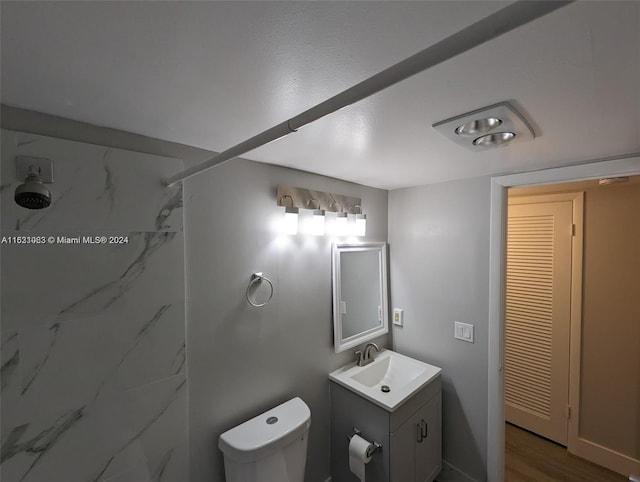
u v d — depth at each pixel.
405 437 1.58
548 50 0.59
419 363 1.98
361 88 0.48
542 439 2.36
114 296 1.04
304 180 1.68
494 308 1.73
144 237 1.10
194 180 1.25
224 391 1.35
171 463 1.17
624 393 2.02
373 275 2.13
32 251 0.89
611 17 0.49
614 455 2.04
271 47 0.60
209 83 0.74
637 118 0.93
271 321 1.53
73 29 0.53
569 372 2.23
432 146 1.23
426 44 0.59
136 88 0.77
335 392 1.78
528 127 0.99
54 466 0.93
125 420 1.06
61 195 0.93
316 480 1.75
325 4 0.49
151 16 0.50
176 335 1.18
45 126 0.92
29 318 0.89
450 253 1.93
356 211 1.99
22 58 0.62
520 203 2.45
